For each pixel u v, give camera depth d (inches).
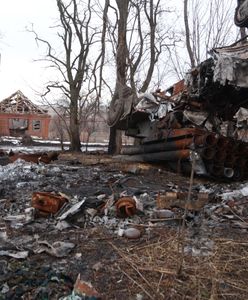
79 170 466.0
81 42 1055.6
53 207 235.0
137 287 143.6
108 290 141.1
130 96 557.9
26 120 2158.0
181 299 135.9
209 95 446.9
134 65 944.3
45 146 1302.9
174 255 172.2
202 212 249.0
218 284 146.3
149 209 254.1
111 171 468.8
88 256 172.2
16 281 143.6
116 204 238.2
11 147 1191.6
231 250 182.7
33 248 180.2
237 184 400.5
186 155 423.5
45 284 141.6
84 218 228.8
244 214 249.9
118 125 621.6
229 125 492.4
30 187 332.5
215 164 426.6
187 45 896.9
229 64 369.7
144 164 528.4
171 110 473.7
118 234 203.2
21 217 231.5
